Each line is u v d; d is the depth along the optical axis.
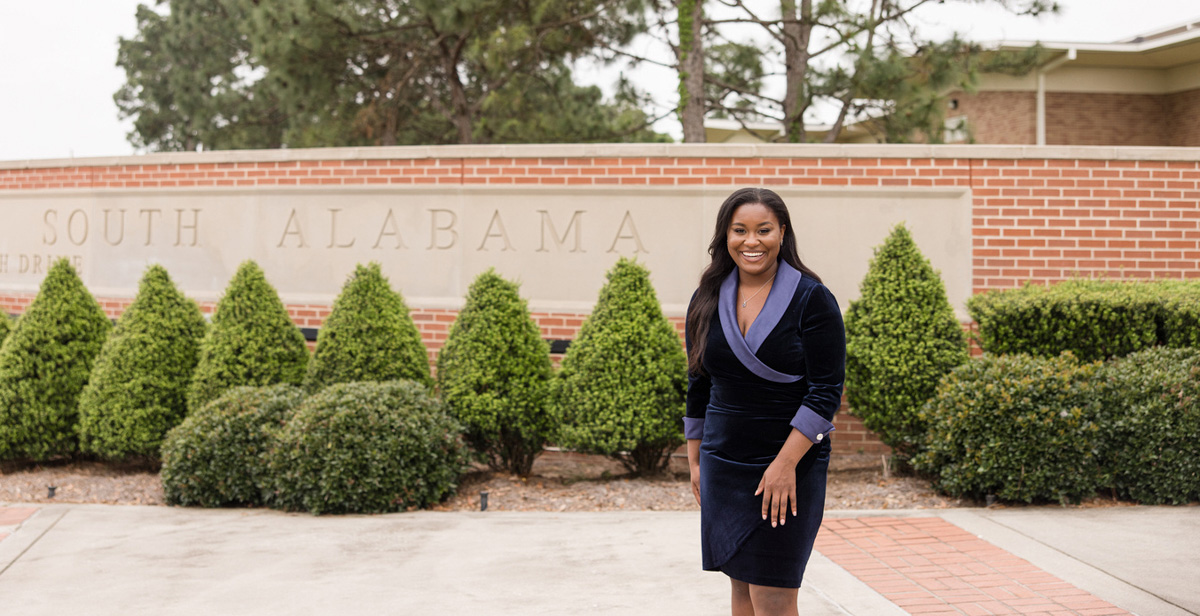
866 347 6.55
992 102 17.75
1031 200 7.59
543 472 7.29
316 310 8.52
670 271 7.86
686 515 5.69
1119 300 6.25
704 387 2.93
